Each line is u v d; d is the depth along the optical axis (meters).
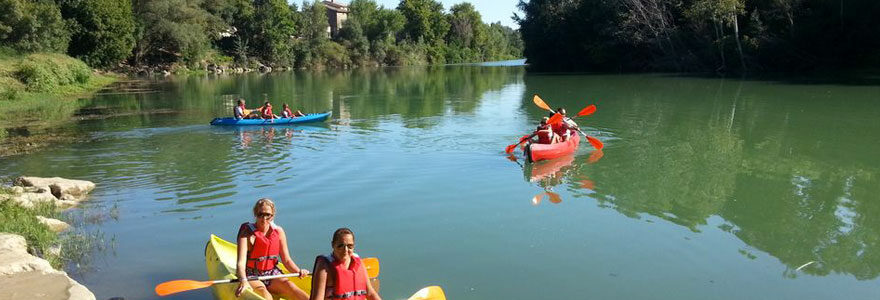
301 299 4.94
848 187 9.52
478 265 6.32
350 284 4.56
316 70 67.00
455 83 38.78
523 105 23.09
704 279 5.99
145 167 10.91
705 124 16.75
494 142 13.66
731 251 6.72
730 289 5.76
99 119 18.84
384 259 6.49
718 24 41.56
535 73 50.78
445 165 11.03
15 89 25.86
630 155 12.12
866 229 7.48
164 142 13.71
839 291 5.74
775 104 21.56
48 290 5.29
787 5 37.25
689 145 13.29
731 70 40.38
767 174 10.40
